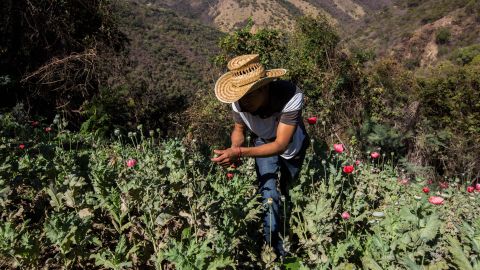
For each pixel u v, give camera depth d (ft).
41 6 44.11
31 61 44.91
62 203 9.43
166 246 8.27
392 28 343.87
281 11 647.97
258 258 9.07
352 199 10.71
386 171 14.66
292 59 44.37
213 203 8.87
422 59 280.92
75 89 44.57
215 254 7.37
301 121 9.79
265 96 8.52
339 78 38.70
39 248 7.93
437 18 311.88
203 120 42.09
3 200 9.27
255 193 11.49
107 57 48.37
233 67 8.24
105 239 9.23
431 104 54.80
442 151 30.78
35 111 45.09
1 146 13.14
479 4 285.23
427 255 8.30
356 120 36.17
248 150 8.35
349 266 8.11
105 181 9.59
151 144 14.16
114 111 35.81
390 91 43.78
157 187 9.19
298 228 9.72
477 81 56.39
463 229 8.75
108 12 49.98
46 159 12.12
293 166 9.82
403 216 8.52
